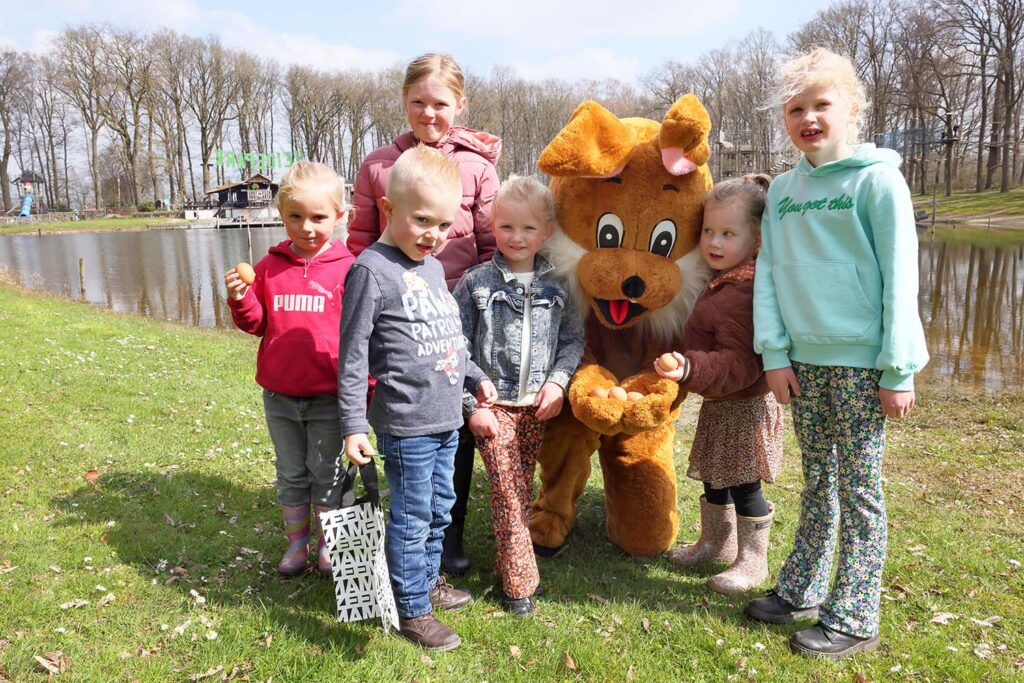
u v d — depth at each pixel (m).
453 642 2.70
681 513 4.26
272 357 3.05
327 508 3.19
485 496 4.32
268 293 3.09
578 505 4.27
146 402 6.05
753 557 3.28
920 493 5.02
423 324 2.67
